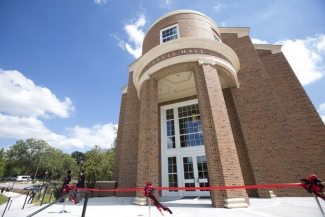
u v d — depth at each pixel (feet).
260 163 38.04
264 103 42.29
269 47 51.72
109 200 36.81
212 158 27.04
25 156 291.17
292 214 17.99
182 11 45.98
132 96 60.90
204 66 34.40
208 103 31.14
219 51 38.17
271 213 18.92
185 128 47.75
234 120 43.21
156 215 19.77
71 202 33.19
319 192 11.38
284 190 34.71
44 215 20.68
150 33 48.93
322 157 35.94
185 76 42.27
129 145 52.85
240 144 40.47
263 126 40.52
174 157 45.42
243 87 45.75
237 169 26.43
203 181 40.06
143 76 40.16
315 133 38.24
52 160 284.82
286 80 45.57
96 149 106.22
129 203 31.42
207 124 29.63
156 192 28.94
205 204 27.25
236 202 23.70
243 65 48.37
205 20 45.52
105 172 94.84
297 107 41.86
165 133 49.32
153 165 30.71
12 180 273.75
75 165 308.81
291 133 37.78
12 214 21.72
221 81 44.04
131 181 47.60
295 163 35.60
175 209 23.27
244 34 53.16
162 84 45.27
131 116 57.31
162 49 38.09
